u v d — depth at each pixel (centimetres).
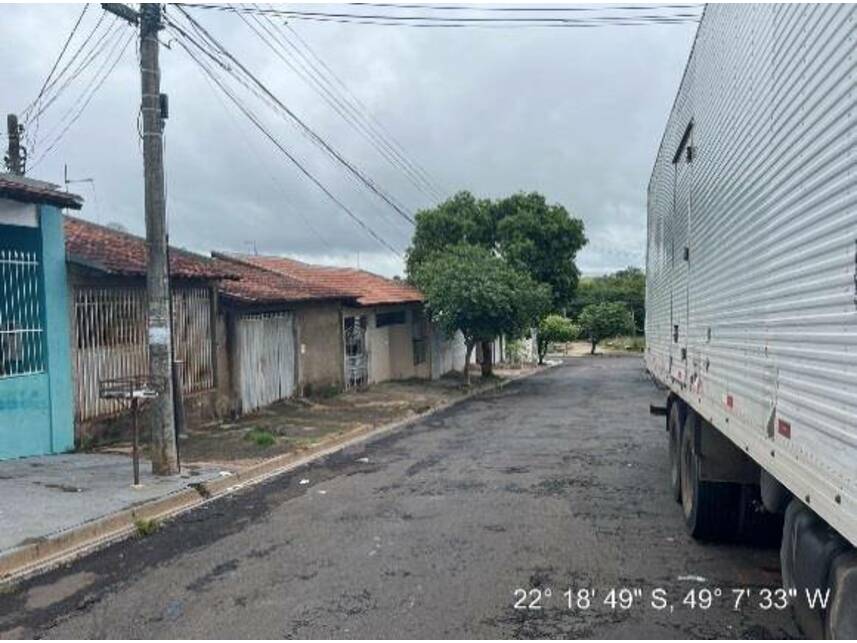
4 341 1127
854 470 306
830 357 334
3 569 693
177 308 1487
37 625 563
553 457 1223
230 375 1695
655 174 1118
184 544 769
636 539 741
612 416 1794
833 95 331
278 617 560
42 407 1173
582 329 5681
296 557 707
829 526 372
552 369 3906
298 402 2003
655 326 1120
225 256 2334
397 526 809
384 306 2567
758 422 461
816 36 355
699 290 684
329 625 541
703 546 715
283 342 1956
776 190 421
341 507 910
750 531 699
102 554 742
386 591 607
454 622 541
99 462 1125
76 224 1530
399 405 2027
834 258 329
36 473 1042
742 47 509
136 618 568
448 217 3338
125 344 1343
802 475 374
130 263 1299
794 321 387
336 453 1345
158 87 1012
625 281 6919
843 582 335
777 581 616
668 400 970
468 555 697
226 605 588
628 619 540
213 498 990
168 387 1045
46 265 1170
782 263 409
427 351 3033
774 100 427
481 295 2567
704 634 511
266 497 985
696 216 702
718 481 690
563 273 3328
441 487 1009
